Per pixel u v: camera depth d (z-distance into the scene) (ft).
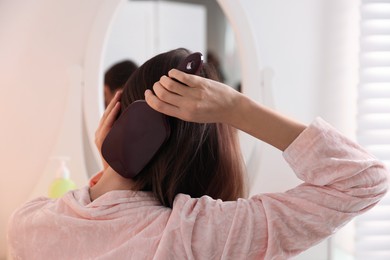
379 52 4.76
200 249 1.67
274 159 4.66
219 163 1.99
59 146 4.36
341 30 4.88
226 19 4.62
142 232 1.73
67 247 1.78
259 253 1.70
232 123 1.66
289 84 4.81
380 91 4.79
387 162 4.84
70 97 4.36
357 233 4.85
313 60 4.85
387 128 4.83
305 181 1.78
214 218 1.71
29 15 4.37
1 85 4.38
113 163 1.83
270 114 1.69
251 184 4.63
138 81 1.93
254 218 1.69
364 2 4.71
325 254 4.69
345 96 4.91
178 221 1.70
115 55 4.44
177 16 4.62
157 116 1.75
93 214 1.77
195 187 1.97
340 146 1.70
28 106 4.42
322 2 4.83
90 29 4.43
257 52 4.58
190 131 1.86
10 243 1.96
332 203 1.67
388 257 4.90
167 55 1.95
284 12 4.77
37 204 2.00
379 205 4.85
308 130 1.69
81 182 4.38
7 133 4.41
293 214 1.68
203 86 1.56
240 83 4.64
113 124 1.97
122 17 4.45
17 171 4.43
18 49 4.38
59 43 4.42
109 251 1.72
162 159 1.84
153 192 1.85
